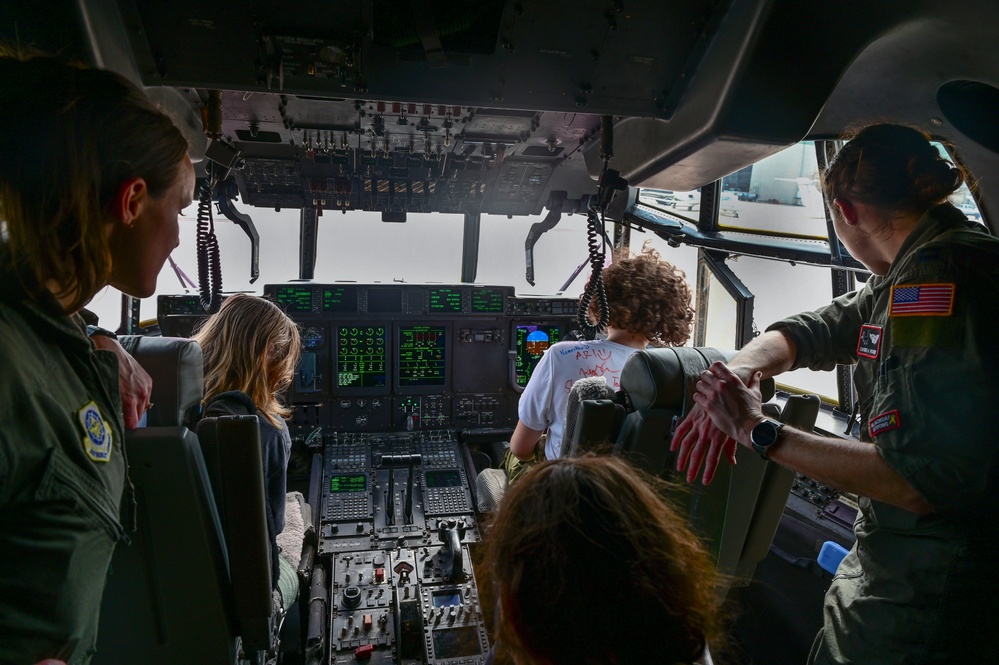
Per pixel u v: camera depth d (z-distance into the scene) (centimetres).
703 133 156
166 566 146
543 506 59
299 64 145
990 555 112
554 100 160
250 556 152
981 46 131
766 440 133
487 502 305
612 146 194
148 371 138
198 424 146
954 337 107
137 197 85
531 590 56
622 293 226
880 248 134
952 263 110
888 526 124
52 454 71
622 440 172
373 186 331
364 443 380
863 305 166
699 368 169
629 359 174
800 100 148
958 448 104
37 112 75
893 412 112
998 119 149
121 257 91
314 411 386
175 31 139
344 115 229
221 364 201
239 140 273
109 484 82
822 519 262
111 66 135
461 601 271
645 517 61
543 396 231
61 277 78
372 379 388
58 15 122
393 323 386
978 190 163
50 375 75
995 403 102
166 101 169
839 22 138
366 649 247
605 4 141
